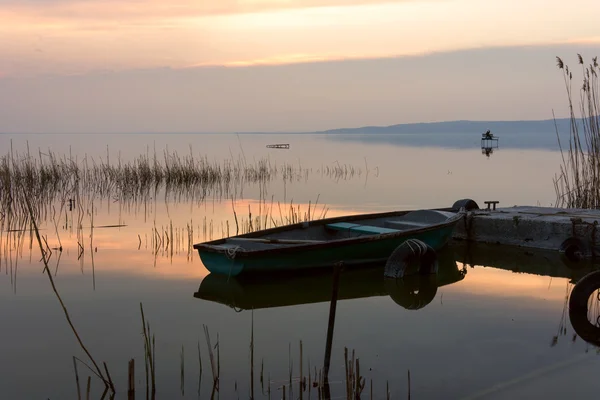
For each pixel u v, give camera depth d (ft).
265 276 31.09
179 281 31.63
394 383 18.85
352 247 32.83
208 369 20.27
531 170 103.19
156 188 75.66
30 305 27.37
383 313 26.43
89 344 22.56
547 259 37.14
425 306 27.43
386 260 34.68
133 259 36.35
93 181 78.79
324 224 38.09
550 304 27.55
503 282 31.76
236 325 24.85
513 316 25.71
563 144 241.35
